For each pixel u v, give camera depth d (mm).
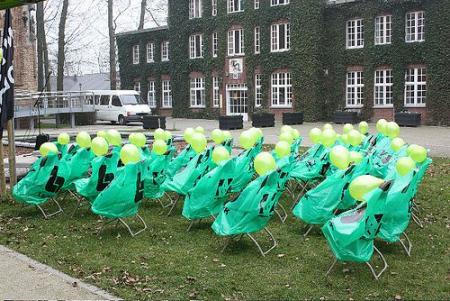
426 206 9805
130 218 9141
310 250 7250
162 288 5953
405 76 32750
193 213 7953
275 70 37281
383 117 33781
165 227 8586
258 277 6250
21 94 32188
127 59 47844
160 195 9828
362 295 5664
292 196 10539
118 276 6352
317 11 35125
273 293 5766
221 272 6441
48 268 6637
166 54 45406
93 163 8758
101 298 5652
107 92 37344
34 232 8430
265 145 20406
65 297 5668
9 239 8062
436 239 7680
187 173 8766
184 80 42969
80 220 9156
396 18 32688
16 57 35219
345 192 7531
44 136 16906
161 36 45281
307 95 35375
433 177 12766
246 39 38594
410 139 22844
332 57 35500
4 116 10656
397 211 6648
